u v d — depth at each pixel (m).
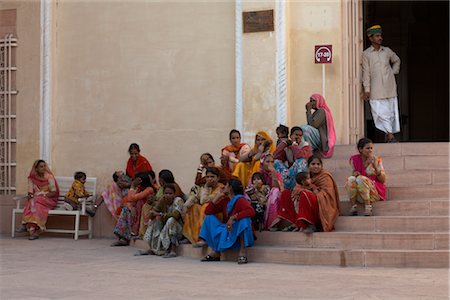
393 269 8.22
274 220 9.38
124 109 12.84
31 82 13.25
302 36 11.98
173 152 12.52
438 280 7.33
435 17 17.20
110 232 12.39
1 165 13.37
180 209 9.83
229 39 12.29
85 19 13.13
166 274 7.93
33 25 13.25
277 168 10.00
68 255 9.93
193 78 12.46
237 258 9.10
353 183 9.37
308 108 11.20
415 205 9.41
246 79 11.80
